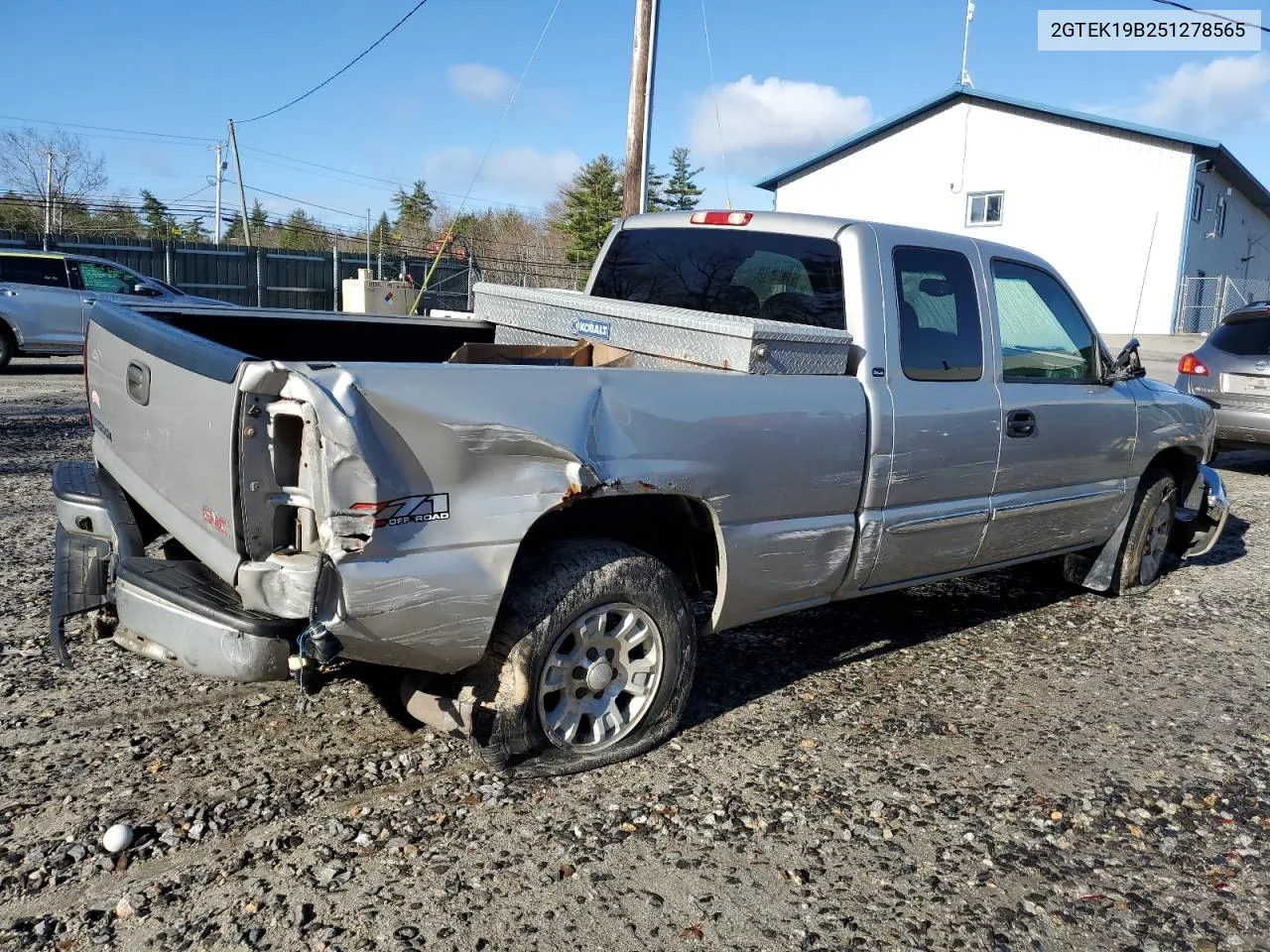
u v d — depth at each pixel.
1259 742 4.06
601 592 3.39
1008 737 4.02
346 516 2.80
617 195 65.25
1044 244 31.12
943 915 2.84
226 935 2.58
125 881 2.79
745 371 3.76
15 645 4.37
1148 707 4.38
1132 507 5.88
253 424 2.83
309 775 3.40
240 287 25.39
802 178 36.31
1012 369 4.82
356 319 4.84
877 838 3.22
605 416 3.29
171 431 3.23
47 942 2.53
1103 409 5.29
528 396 3.12
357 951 2.55
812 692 4.38
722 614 3.82
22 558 5.59
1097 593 6.11
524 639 3.26
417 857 2.97
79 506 3.74
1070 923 2.84
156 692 3.98
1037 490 5.02
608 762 3.58
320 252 26.56
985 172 32.06
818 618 5.42
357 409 2.78
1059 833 3.31
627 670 3.60
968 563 4.83
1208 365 10.17
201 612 2.88
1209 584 6.41
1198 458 6.29
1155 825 3.39
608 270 5.39
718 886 2.92
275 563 2.88
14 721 3.68
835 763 3.72
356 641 2.91
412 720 3.85
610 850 3.07
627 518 3.80
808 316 4.32
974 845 3.21
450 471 2.98
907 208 34.00
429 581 2.96
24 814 3.08
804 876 2.99
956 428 4.42
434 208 70.62
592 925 2.70
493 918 2.71
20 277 15.24
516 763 3.40
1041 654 5.00
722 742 3.84
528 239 63.00
